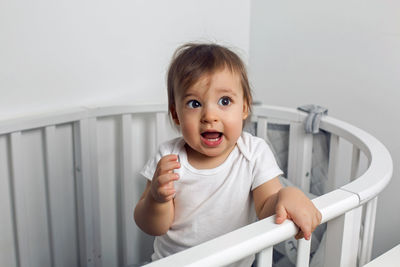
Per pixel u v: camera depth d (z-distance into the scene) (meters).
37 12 1.08
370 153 0.85
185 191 0.82
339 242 0.68
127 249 1.33
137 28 1.26
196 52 0.76
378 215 1.28
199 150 0.75
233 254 0.51
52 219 1.19
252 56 1.49
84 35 1.17
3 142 1.08
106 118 1.26
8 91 1.07
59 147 1.18
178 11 1.33
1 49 1.05
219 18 1.42
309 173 1.20
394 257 0.69
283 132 1.23
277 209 0.60
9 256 1.15
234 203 0.81
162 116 1.26
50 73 1.13
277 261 1.10
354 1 1.22
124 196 1.29
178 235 0.85
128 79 1.27
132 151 1.33
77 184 1.21
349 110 1.28
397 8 1.14
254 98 1.49
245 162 0.82
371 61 1.21
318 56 1.32
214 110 0.72
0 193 1.10
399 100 1.17
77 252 1.29
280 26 1.40
